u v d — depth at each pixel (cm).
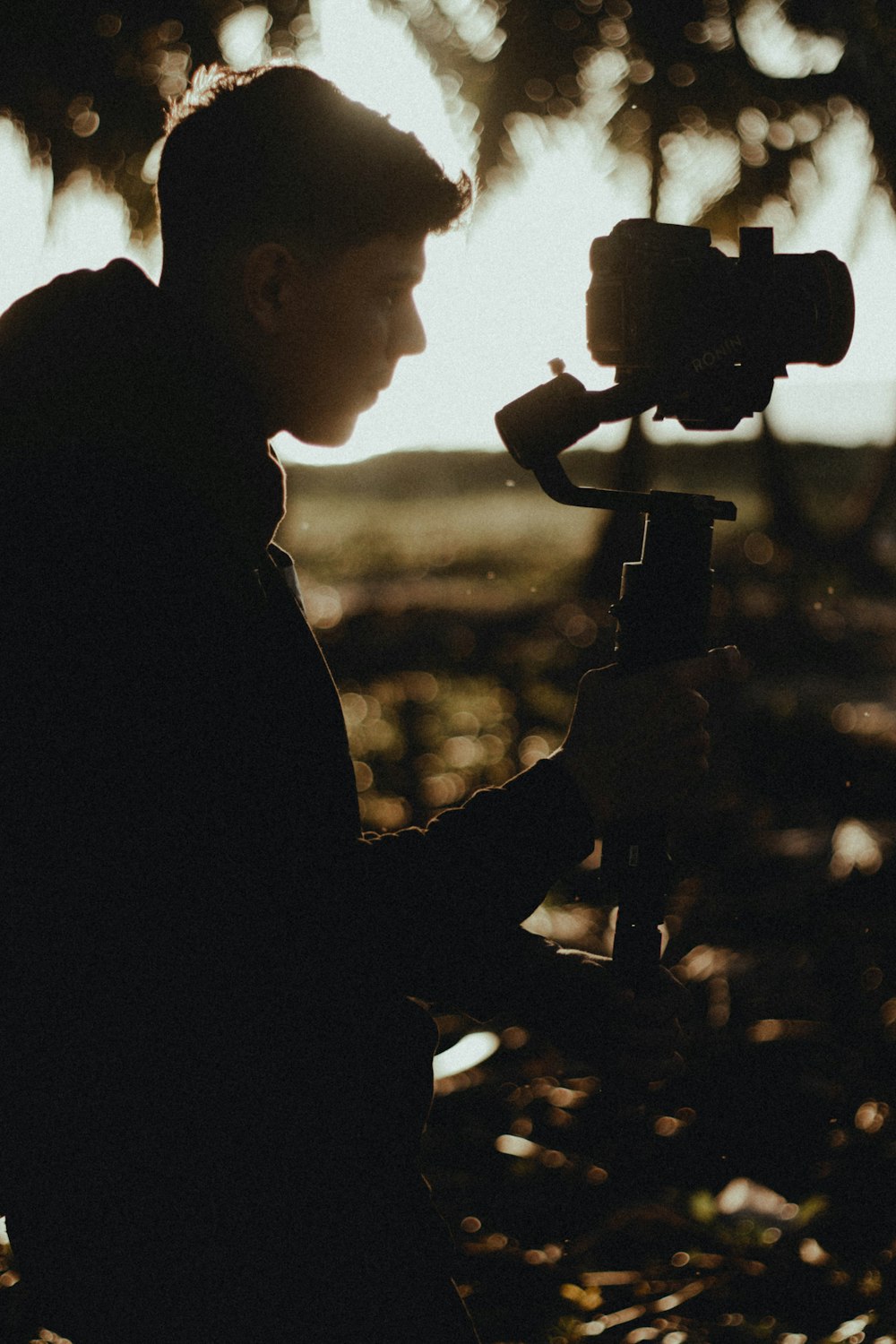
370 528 2125
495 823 104
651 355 114
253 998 100
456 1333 108
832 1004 360
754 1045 337
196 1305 101
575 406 114
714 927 416
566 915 421
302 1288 102
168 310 104
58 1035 100
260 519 106
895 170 867
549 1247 266
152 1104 100
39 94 819
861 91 864
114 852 97
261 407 109
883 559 1002
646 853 115
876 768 551
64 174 824
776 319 113
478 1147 310
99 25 815
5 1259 243
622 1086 325
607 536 1112
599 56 902
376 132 103
